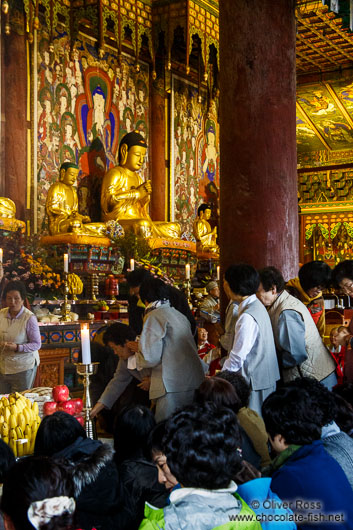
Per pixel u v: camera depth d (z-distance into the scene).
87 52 15.69
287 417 2.57
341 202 23.78
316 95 21.16
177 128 18.38
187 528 1.90
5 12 11.79
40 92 14.21
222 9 6.51
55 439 2.94
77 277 11.70
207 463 1.95
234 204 6.34
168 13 15.92
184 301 5.30
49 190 13.62
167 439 2.02
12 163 13.34
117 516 2.81
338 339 4.71
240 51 6.34
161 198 17.61
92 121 15.70
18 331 6.38
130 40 17.00
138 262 13.02
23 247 11.38
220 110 6.56
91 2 14.61
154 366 4.59
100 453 2.79
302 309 4.54
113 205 15.19
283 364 4.51
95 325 10.05
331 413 2.65
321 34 17.27
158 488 3.02
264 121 6.27
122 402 5.11
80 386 10.05
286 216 6.29
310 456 2.54
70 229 13.05
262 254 6.21
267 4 6.32
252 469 2.48
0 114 13.19
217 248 17.77
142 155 15.80
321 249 24.11
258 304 4.40
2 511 1.82
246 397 3.86
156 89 17.81
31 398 4.05
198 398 3.48
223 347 4.84
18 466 1.84
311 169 24.20
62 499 1.79
